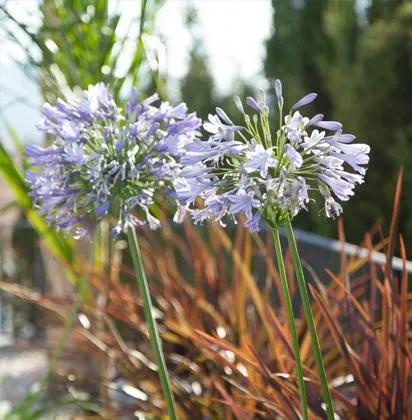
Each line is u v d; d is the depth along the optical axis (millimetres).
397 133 2291
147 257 1062
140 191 578
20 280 2297
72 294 1156
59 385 1017
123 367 926
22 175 1067
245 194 486
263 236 1281
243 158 502
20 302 2023
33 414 1012
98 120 594
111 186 563
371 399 669
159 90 1115
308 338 797
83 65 1081
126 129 584
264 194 488
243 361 737
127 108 600
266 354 829
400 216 2270
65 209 600
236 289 911
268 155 471
